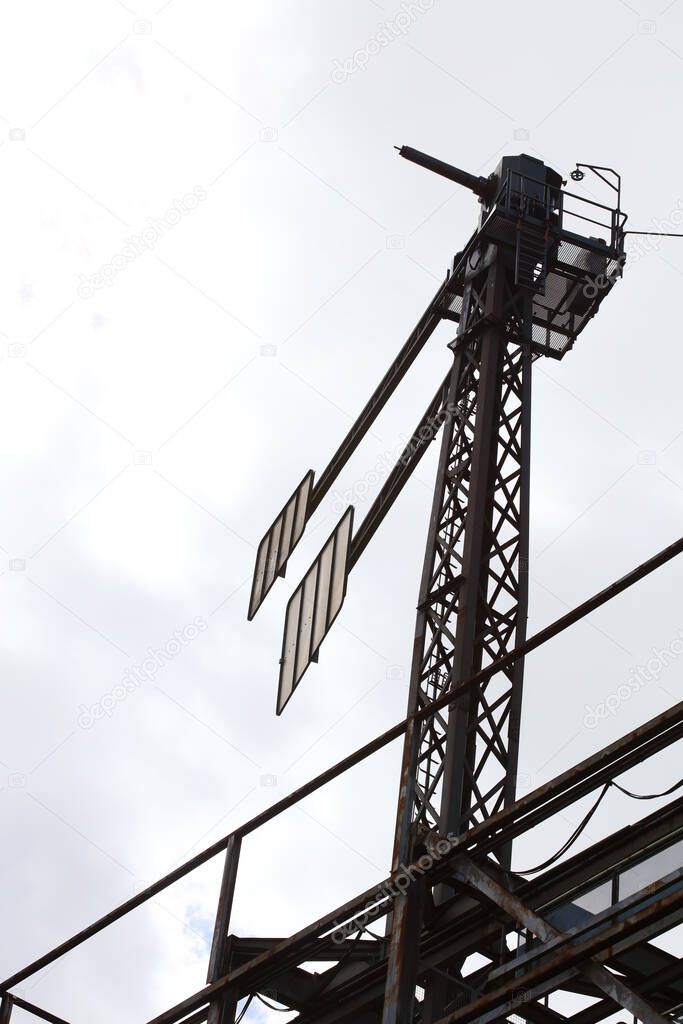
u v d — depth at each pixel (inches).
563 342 920.3
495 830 461.4
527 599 735.1
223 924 579.5
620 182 903.1
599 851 473.4
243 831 599.8
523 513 766.5
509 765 671.8
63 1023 663.8
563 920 480.1
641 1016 390.6
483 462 777.6
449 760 665.6
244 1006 560.1
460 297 925.2
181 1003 563.2
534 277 867.4
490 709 691.4
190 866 614.5
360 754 537.0
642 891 400.5
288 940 524.4
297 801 573.9
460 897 541.3
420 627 738.8
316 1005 581.3
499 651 720.3
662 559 444.1
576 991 525.3
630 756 452.1
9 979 660.7
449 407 827.4
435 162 925.2
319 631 828.0
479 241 887.7
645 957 517.7
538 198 884.6
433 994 550.9
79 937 645.3
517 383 828.0
